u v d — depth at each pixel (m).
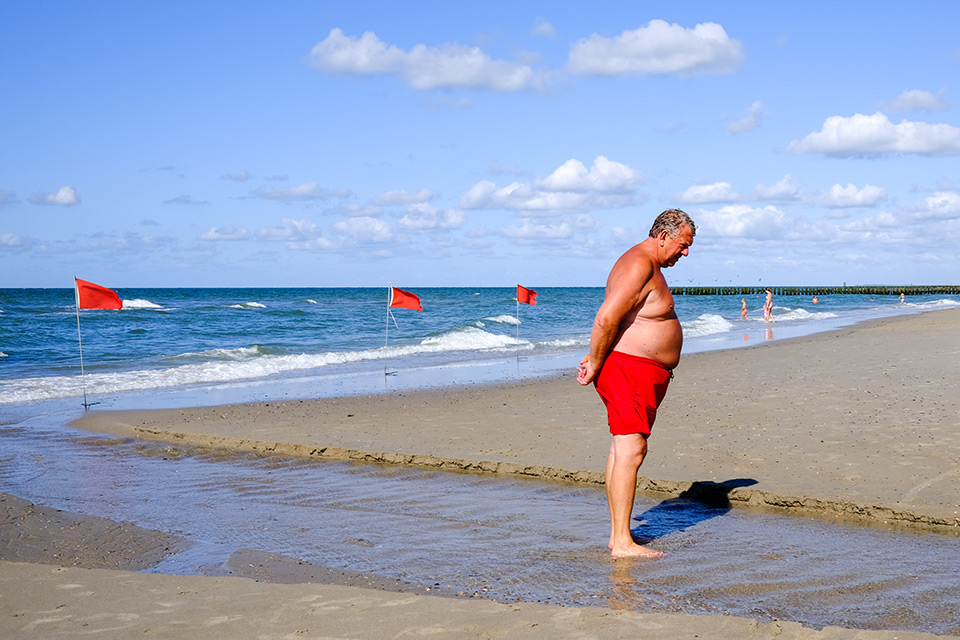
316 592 3.97
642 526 5.56
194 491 6.90
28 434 9.96
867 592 4.10
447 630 3.41
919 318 38.31
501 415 10.59
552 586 4.21
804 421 9.07
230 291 165.00
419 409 11.46
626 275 4.69
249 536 5.40
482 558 4.79
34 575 4.33
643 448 4.85
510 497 6.56
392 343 28.45
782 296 126.69
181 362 20.75
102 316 41.97
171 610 3.72
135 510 6.21
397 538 5.29
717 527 5.52
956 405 9.70
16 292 120.06
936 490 6.01
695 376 14.16
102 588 4.09
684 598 4.00
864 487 6.16
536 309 61.03
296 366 19.64
